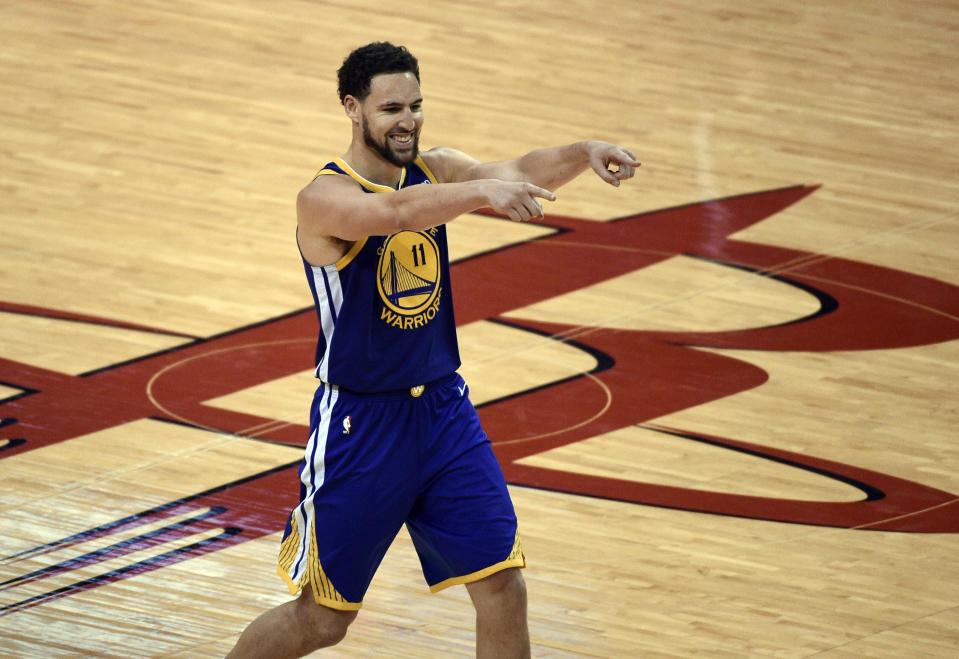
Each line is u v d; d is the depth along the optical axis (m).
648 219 30.39
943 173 33.72
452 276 27.27
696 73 39.12
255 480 19.72
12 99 34.59
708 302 26.59
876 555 18.28
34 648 15.38
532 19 42.31
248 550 17.84
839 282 27.69
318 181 12.57
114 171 31.19
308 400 22.27
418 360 12.95
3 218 28.62
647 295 26.80
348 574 13.02
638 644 15.94
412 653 15.56
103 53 37.78
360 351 12.76
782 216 30.78
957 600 17.23
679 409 22.42
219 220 29.25
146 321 24.80
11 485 19.17
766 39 41.81
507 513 13.09
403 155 12.70
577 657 15.59
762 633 16.31
